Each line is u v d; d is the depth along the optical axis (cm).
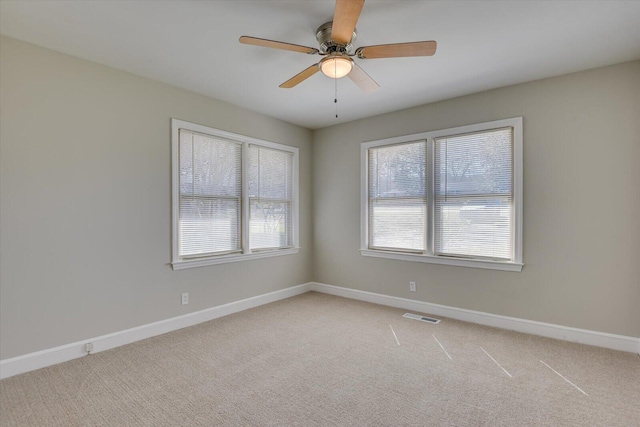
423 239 381
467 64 277
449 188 362
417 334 311
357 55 212
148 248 305
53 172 251
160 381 225
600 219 280
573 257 291
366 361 255
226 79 309
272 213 431
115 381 225
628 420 182
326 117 428
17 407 195
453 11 205
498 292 329
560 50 253
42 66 247
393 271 403
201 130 346
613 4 196
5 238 230
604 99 278
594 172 282
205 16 210
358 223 436
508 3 197
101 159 276
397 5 198
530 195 310
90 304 269
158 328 311
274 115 420
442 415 188
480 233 342
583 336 286
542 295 305
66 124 257
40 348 244
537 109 307
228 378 229
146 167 304
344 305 408
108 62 273
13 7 197
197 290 344
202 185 352
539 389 214
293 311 383
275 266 432
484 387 217
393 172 407
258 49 252
